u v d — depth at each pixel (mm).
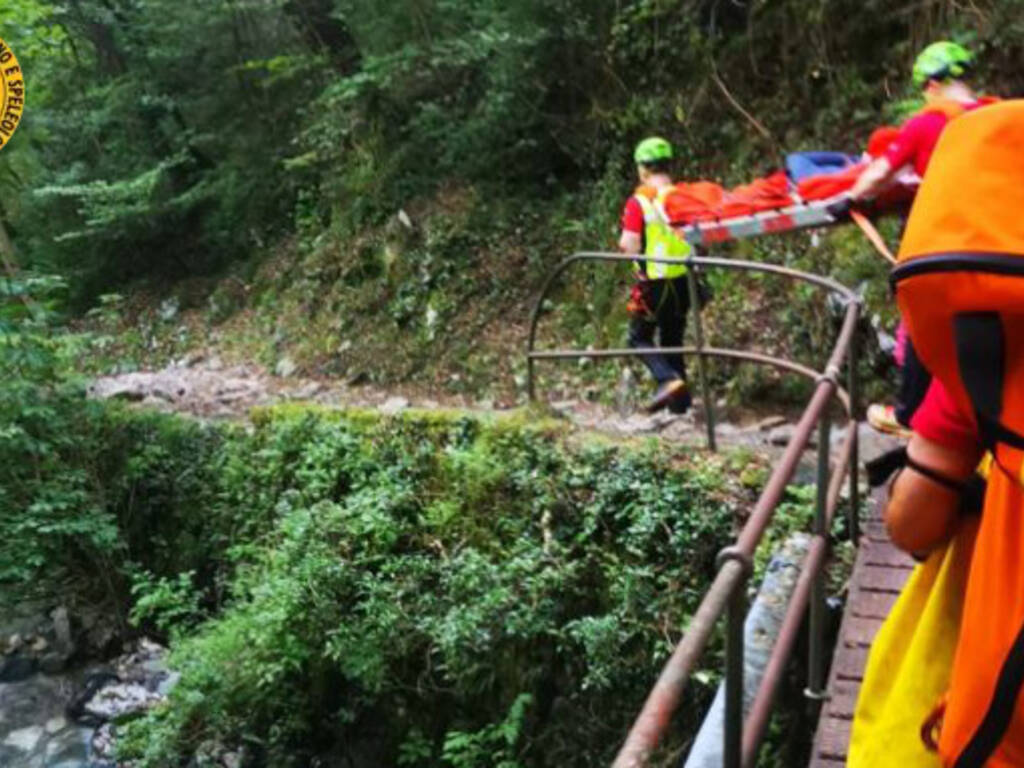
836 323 6844
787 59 8195
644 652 5039
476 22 9906
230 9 12633
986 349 1195
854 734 1652
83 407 8867
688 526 5191
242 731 6367
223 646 6301
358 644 5848
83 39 14812
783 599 4051
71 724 7535
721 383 7445
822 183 5090
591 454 5805
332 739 6355
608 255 5848
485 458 6219
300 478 7305
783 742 4000
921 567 1607
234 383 10742
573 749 5258
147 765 6367
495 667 5602
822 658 3479
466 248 10250
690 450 5645
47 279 8602
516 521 5922
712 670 4637
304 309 11445
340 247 11430
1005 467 1206
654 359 6043
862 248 7062
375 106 11406
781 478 2188
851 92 7730
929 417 1438
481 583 5598
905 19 7469
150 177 13016
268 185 13320
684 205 5680
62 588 8883
